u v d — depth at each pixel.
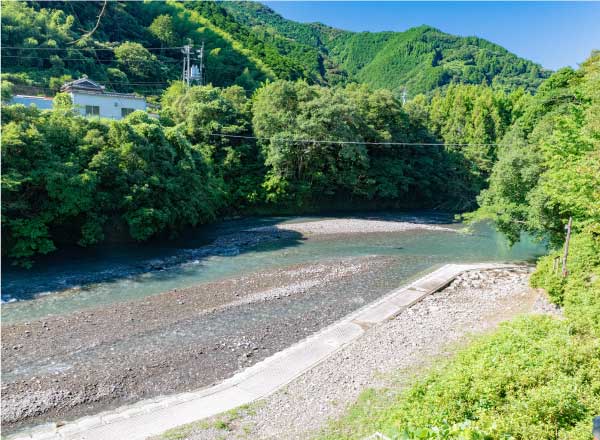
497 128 59.94
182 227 31.27
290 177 43.50
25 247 22.36
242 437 9.21
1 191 21.30
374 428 9.26
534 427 6.77
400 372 12.08
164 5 89.81
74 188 23.70
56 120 25.98
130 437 9.37
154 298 18.69
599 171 14.35
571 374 8.66
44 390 11.51
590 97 20.81
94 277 21.39
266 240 31.36
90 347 14.05
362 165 47.12
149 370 12.80
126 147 26.95
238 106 46.28
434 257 27.92
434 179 53.00
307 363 12.94
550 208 20.44
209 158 40.22
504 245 32.06
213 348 14.31
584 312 11.94
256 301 18.80
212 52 80.25
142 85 63.44
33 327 15.31
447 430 6.26
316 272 23.41
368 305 18.77
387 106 50.50
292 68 92.75
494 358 9.28
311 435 9.19
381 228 37.16
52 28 52.19
